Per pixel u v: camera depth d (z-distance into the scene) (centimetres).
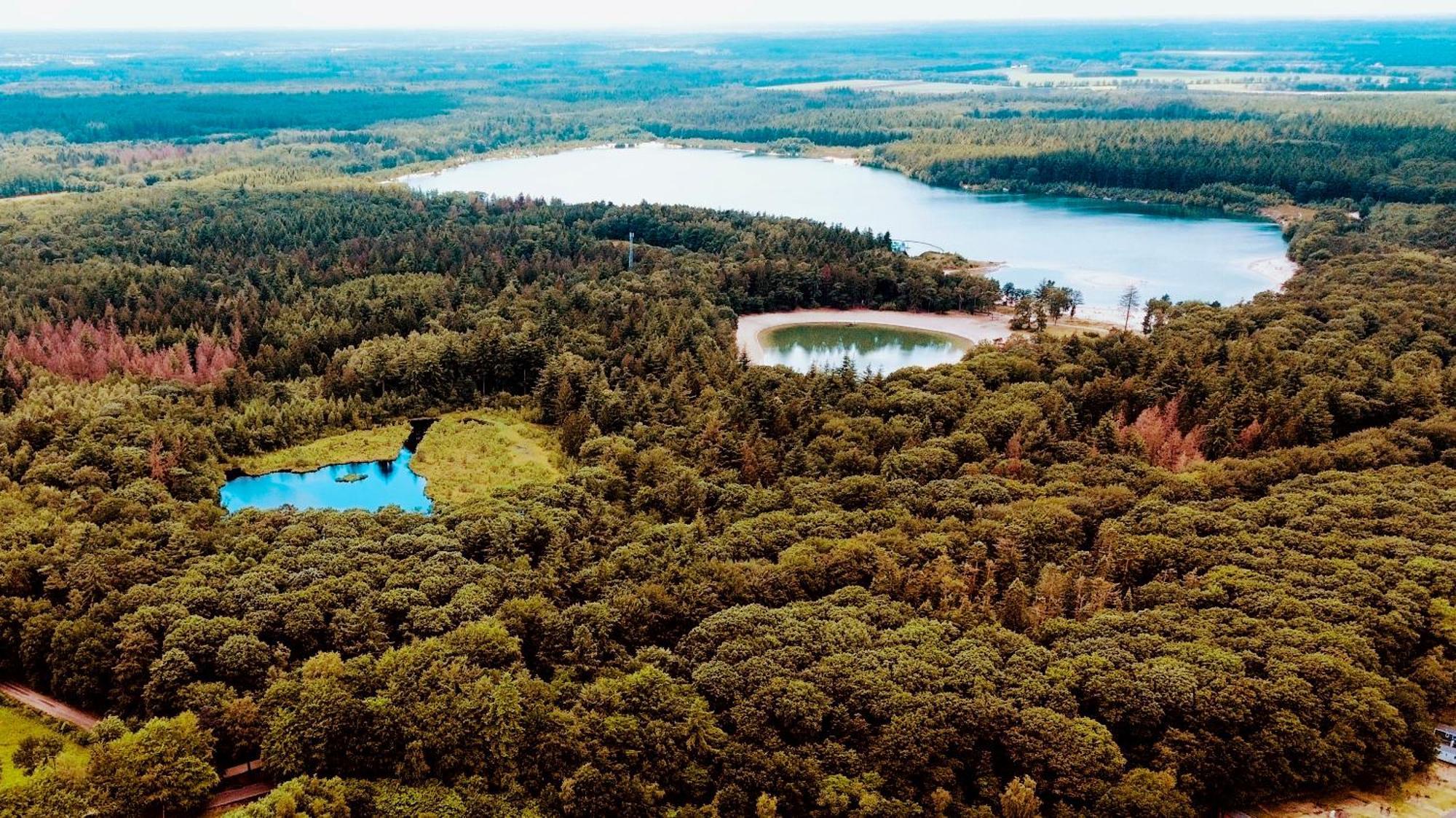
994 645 10375
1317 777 8869
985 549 12506
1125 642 10269
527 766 9306
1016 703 9331
